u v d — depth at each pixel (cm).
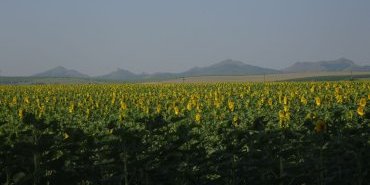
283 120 1388
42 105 2625
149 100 3048
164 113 2173
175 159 1114
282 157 1083
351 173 1138
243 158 1139
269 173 1127
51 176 907
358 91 3325
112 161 1034
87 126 1920
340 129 1202
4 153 912
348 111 1950
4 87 6488
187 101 3014
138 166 1038
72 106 2423
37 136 928
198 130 1778
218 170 1156
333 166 1139
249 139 1144
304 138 1148
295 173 1071
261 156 1106
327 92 3331
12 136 945
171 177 1098
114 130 1041
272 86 5075
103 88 5875
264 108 2433
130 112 2308
